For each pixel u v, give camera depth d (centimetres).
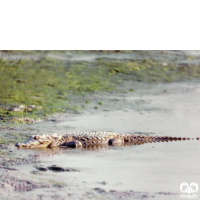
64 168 3456
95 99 6562
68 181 3155
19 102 6028
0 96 6253
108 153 4044
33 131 4778
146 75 8119
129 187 3041
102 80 7662
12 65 7988
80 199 2803
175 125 5241
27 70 7775
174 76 8194
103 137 4494
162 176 3288
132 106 6250
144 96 6919
